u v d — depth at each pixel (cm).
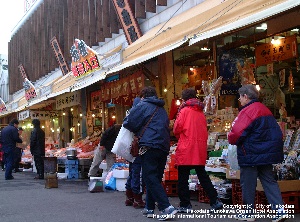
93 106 1770
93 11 1558
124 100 1334
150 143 550
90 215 603
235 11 588
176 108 1129
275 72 1016
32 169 1653
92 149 1330
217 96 939
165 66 1239
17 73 2831
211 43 1052
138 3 1226
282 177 584
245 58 1007
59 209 666
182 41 707
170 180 779
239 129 499
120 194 838
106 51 1547
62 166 1339
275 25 841
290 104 1002
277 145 494
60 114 2186
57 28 1927
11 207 701
